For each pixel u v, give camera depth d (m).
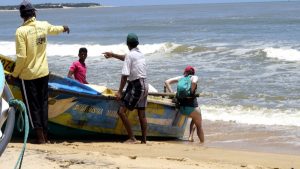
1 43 61.78
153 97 15.97
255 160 12.60
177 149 13.71
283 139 16.31
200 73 31.58
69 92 13.09
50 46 53.81
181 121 16.34
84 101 13.50
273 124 18.70
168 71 32.78
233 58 38.41
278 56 38.09
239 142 15.93
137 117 14.90
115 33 78.62
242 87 26.44
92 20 145.00
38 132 12.54
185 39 60.09
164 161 10.98
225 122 19.23
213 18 113.69
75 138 14.38
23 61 11.80
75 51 50.16
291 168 11.64
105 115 14.15
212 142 15.98
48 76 12.52
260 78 29.11
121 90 13.56
